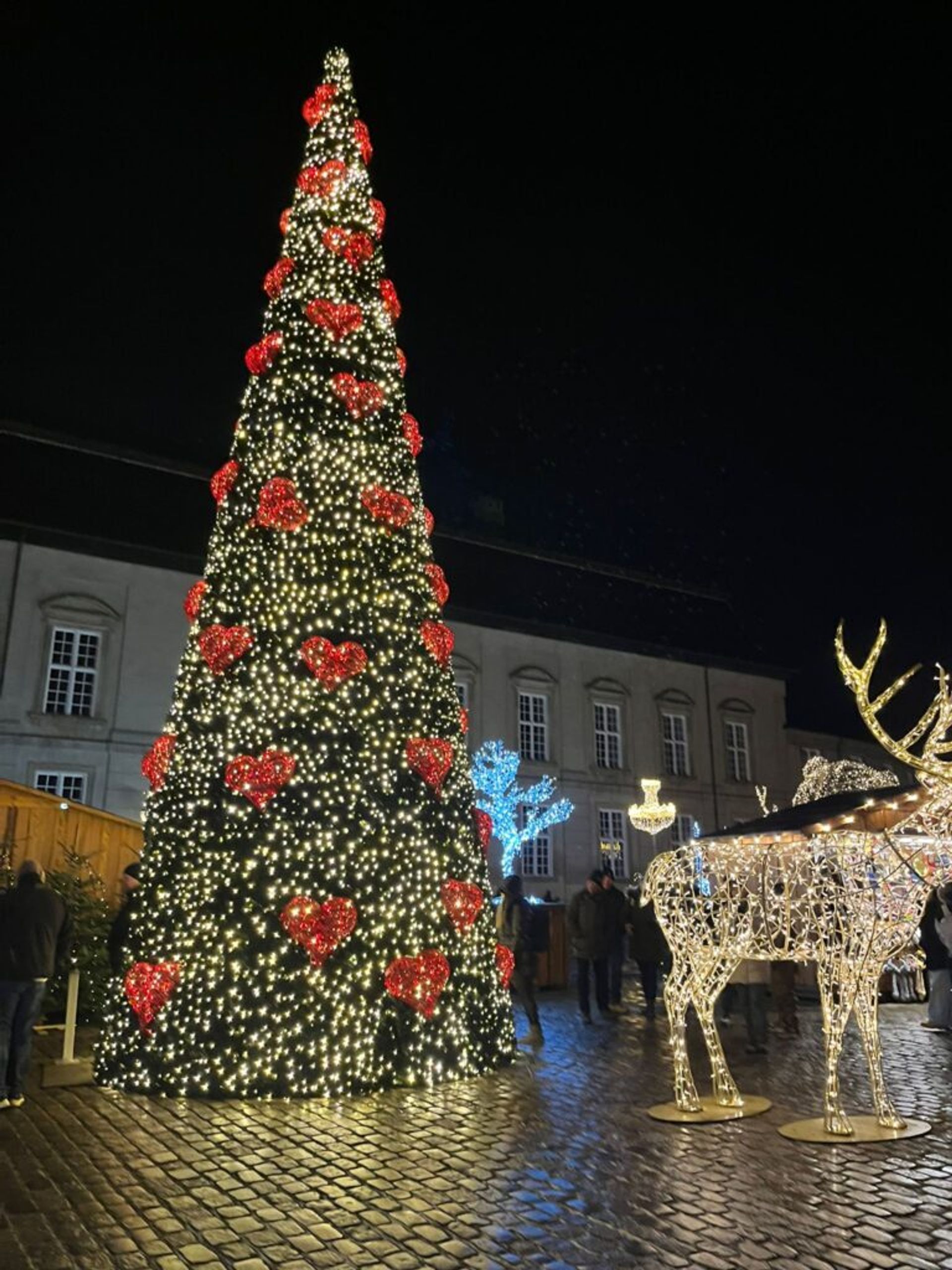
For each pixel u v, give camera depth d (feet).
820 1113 22.84
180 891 27.20
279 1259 14.17
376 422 32.68
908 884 21.77
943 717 21.70
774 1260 13.98
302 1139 20.85
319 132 35.24
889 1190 17.06
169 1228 15.39
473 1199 16.74
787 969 35.65
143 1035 26.23
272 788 27.35
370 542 31.07
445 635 32.32
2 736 78.59
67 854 42.73
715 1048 24.12
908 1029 36.27
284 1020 25.68
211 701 29.12
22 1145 20.35
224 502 31.99
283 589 29.73
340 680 28.96
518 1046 32.86
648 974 39.50
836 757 137.90
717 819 120.37
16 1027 24.39
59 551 84.33
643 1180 17.72
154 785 29.81
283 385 32.14
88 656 84.43
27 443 88.74
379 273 34.68
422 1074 26.50
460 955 28.99
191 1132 21.49
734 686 128.26
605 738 115.65
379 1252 14.40
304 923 25.95
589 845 109.09
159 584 88.28
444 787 30.71
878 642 22.29
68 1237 15.02
